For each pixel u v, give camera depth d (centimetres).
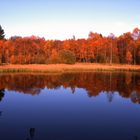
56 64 6381
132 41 7869
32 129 1330
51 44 8319
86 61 8362
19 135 1239
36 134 1261
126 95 2422
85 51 8062
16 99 2191
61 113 1705
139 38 7812
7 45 7206
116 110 1802
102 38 8319
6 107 1875
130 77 4200
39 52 8088
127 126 1412
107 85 3184
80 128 1370
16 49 7581
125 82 3494
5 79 3706
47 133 1277
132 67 6175
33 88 2858
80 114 1681
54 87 2966
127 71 5609
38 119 1545
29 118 1565
